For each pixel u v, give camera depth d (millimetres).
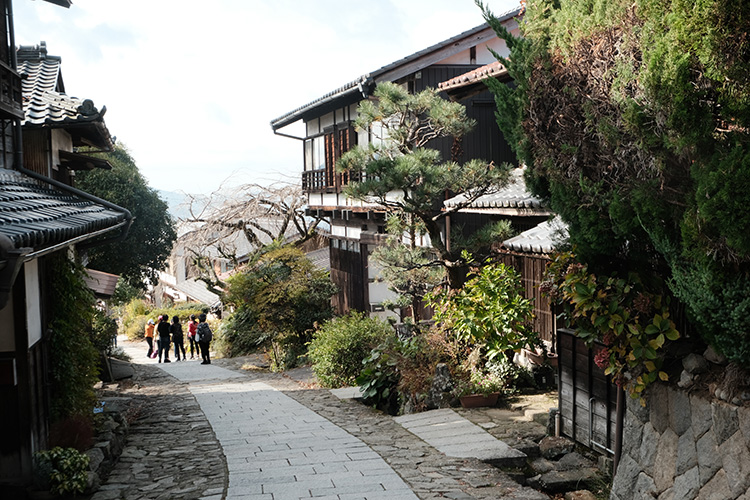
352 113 20312
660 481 5297
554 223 10094
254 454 8125
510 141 6336
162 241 29828
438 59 16641
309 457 7801
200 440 9180
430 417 9523
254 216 27500
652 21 4391
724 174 3771
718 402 4641
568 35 5266
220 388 15141
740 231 3756
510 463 7344
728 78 3928
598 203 5160
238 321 26047
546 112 5535
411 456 7609
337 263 24797
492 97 16375
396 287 15133
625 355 5676
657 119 4273
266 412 11492
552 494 6844
